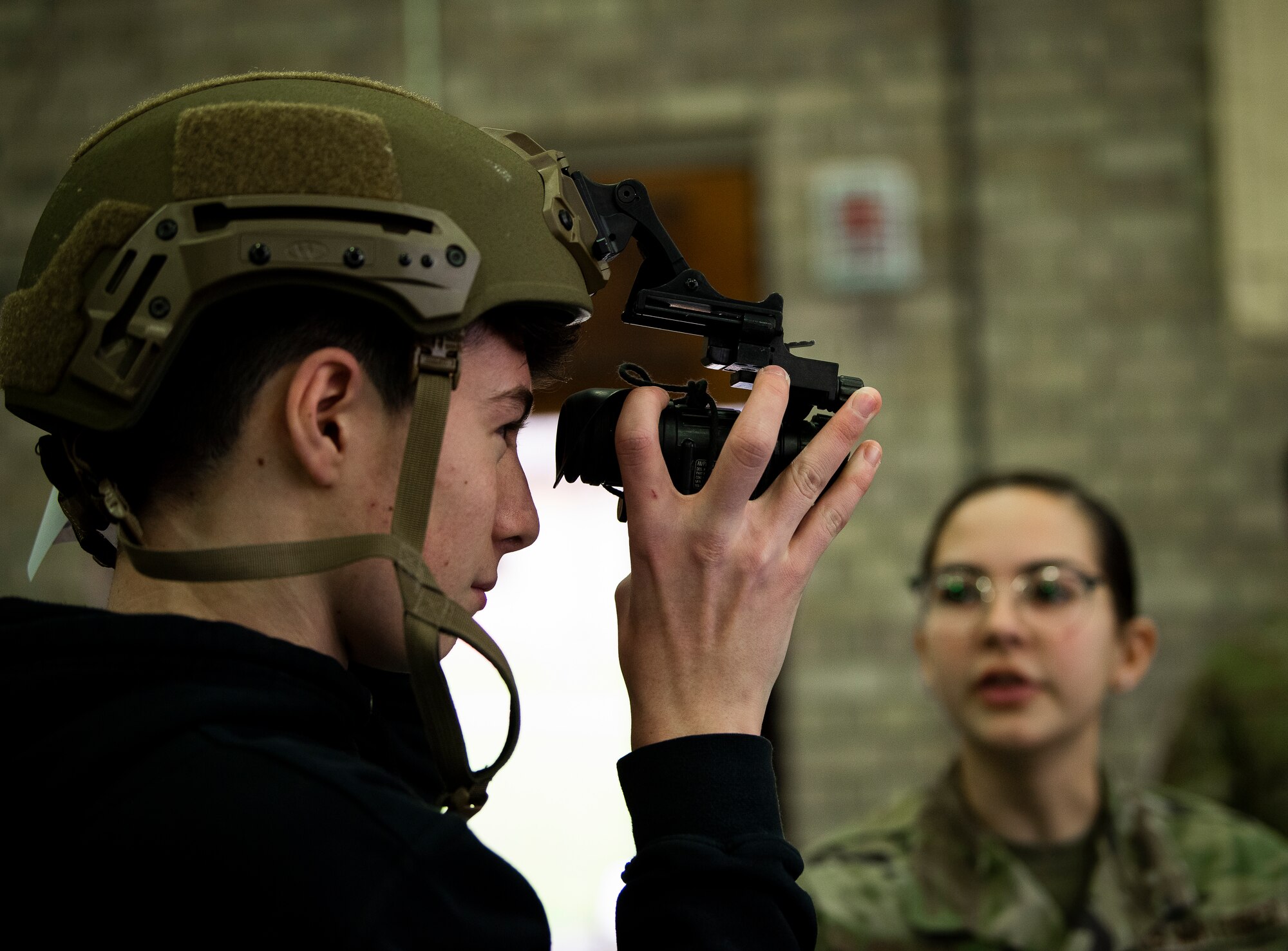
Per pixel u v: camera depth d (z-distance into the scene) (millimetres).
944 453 3529
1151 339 3461
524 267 760
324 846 631
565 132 3658
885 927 1495
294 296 723
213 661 702
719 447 826
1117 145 3480
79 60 3785
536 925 686
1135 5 3484
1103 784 1580
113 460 746
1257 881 1540
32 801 664
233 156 712
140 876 633
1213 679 2264
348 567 755
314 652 731
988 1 3523
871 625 3520
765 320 852
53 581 3549
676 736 783
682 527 802
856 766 3494
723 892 715
